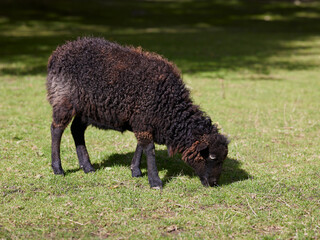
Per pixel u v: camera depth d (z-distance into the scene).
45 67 22.50
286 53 29.55
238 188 8.58
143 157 10.60
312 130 13.12
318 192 8.41
